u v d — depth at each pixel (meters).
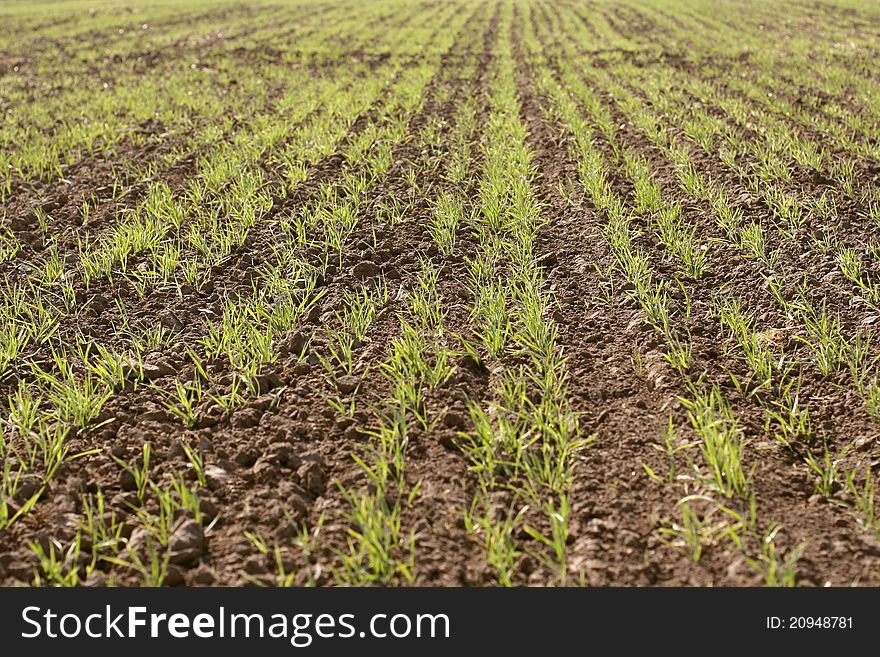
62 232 6.26
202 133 9.26
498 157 7.89
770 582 2.71
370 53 17.73
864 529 2.98
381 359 4.29
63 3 34.47
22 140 8.91
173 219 6.29
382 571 2.83
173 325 4.73
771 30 21.02
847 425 3.65
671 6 29.16
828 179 6.98
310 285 5.12
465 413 3.77
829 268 5.20
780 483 3.25
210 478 3.31
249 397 3.94
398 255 5.77
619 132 9.16
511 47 18.94
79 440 3.57
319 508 3.17
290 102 11.29
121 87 12.78
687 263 5.41
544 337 4.38
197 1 34.50
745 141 8.23
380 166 7.58
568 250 5.81
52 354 4.35
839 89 11.39
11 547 2.94
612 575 2.81
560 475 3.27
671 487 3.23
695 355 4.28
